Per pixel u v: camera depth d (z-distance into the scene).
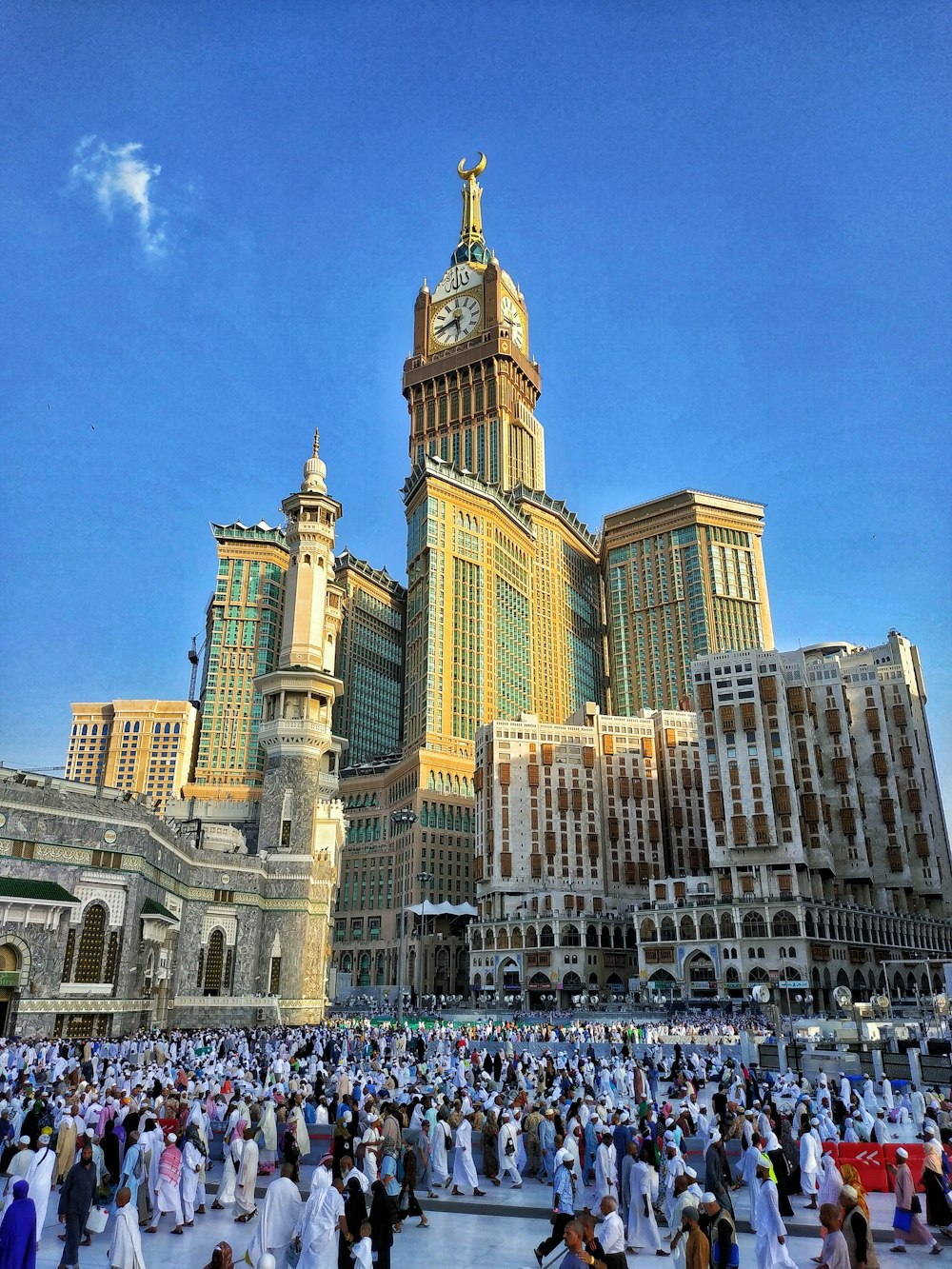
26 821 65.38
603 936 170.50
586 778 193.00
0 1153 23.72
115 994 68.69
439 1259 19.78
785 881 152.50
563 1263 14.39
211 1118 31.16
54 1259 19.52
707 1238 15.98
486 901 182.50
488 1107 31.05
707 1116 31.38
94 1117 27.20
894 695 186.00
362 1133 25.83
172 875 84.38
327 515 119.75
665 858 198.00
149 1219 22.31
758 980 144.62
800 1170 25.81
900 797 180.75
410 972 198.25
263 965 96.81
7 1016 61.44
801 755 163.25
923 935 174.75
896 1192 21.62
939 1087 44.03
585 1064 45.28
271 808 103.81
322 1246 16.41
